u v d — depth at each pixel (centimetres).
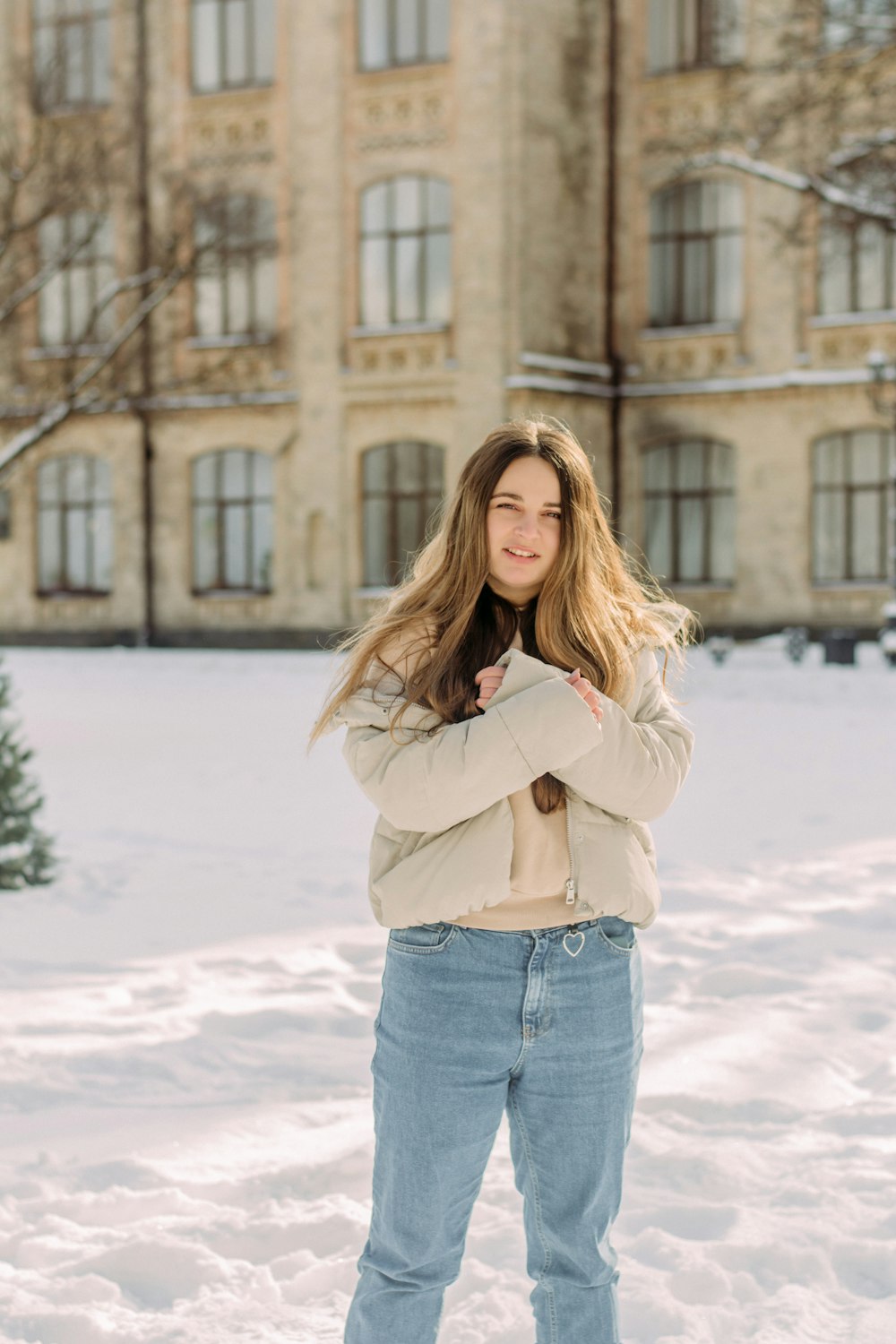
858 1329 280
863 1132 388
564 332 3028
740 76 2903
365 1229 328
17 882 744
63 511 3403
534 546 241
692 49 2991
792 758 1287
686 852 836
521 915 233
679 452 3102
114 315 3175
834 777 1162
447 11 2997
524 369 2941
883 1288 301
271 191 3145
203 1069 453
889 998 521
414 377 3033
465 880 228
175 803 1067
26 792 765
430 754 225
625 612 253
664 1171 362
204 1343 280
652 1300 290
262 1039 486
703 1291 298
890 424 2903
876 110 2427
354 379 3091
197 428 3244
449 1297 300
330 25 3070
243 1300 299
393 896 233
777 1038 473
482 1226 331
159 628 3309
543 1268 242
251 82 3164
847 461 2972
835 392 2928
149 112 3203
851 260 2933
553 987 230
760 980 543
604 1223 240
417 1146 231
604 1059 234
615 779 231
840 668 2444
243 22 3164
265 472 3238
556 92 2977
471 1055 229
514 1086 238
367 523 3142
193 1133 392
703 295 3048
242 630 3238
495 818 230
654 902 239
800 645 2617
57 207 2009
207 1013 505
